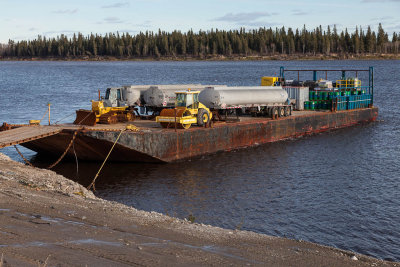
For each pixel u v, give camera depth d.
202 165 30.80
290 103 46.69
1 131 31.42
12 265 7.98
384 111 60.59
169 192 24.31
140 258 9.05
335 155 33.97
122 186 25.69
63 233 10.53
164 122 33.56
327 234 18.09
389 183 25.83
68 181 19.67
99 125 34.38
